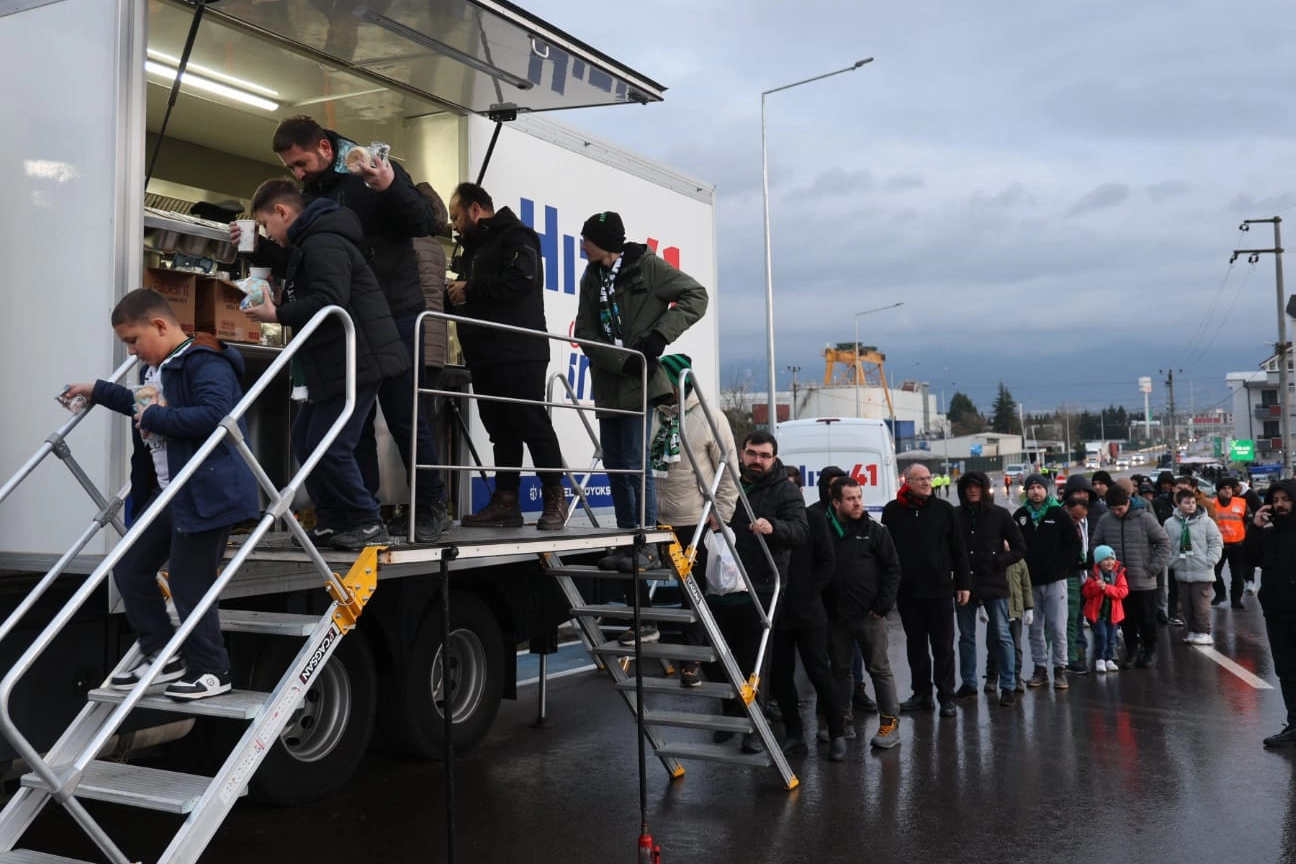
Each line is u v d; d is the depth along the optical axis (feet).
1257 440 290.15
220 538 13.73
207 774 18.63
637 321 20.03
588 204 28.60
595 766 23.48
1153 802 20.79
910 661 29.48
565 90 23.63
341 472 15.28
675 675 33.22
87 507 15.85
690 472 23.08
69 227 16.22
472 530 19.17
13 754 15.39
